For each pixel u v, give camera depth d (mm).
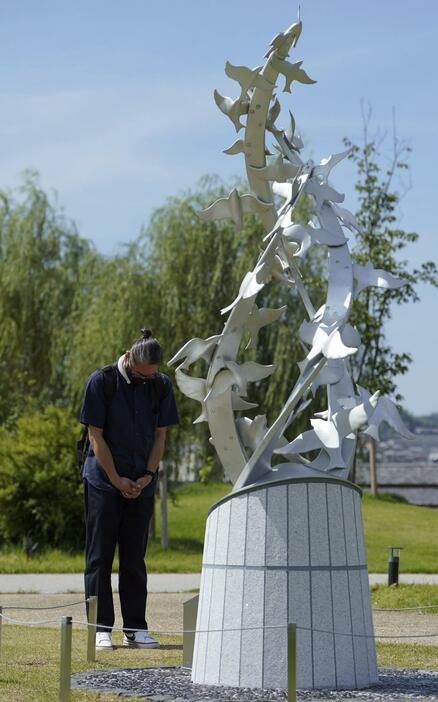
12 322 30219
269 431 6582
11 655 8047
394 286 6867
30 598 14164
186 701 5871
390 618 12023
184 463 26391
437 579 17922
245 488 6457
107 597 8766
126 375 8836
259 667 6254
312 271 24656
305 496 6395
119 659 7867
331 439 6766
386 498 40750
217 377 6895
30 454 23531
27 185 31344
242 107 7250
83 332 26891
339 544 6441
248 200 7312
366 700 5867
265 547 6344
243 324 6953
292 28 7035
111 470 8680
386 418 7012
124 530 8906
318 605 6297
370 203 22797
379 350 22797
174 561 22047
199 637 6582
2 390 30031
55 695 6168
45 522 23375
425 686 6465
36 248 30781
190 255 25578
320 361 6629
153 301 25469
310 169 7121
